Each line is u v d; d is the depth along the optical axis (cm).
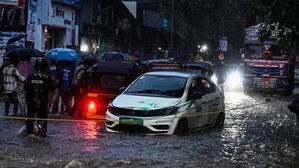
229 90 4403
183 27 8350
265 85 3759
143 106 1377
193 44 8375
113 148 1151
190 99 1465
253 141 1347
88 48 5044
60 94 1914
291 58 3725
